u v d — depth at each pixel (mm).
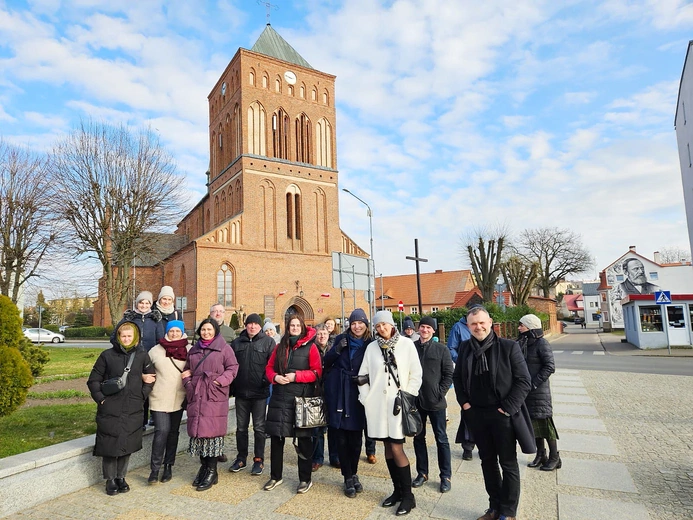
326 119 38125
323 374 5785
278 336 8680
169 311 7316
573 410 9609
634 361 20172
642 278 57000
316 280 35531
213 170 39219
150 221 25797
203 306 30625
